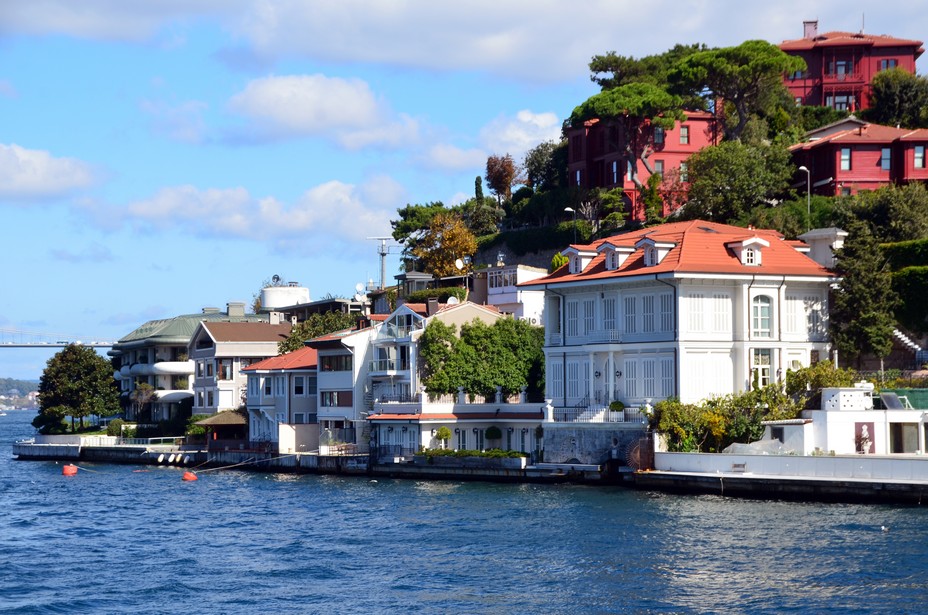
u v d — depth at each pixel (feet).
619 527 312.50
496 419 482.69
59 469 608.19
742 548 277.64
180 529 356.38
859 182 573.74
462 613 236.22
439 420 476.13
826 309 430.20
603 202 640.58
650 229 464.24
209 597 257.96
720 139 637.30
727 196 562.66
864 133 583.99
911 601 229.45
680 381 407.03
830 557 264.52
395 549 301.63
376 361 532.73
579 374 446.19
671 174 618.44
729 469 364.38
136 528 361.92
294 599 253.24
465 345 494.18
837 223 505.66
